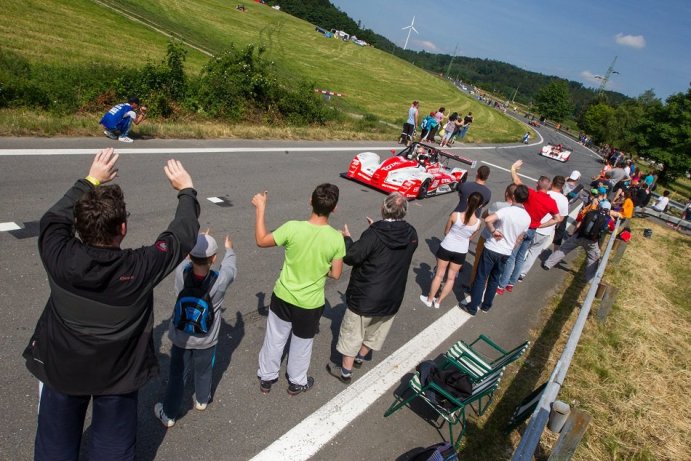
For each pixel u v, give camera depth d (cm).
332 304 567
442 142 2158
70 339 209
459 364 430
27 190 620
